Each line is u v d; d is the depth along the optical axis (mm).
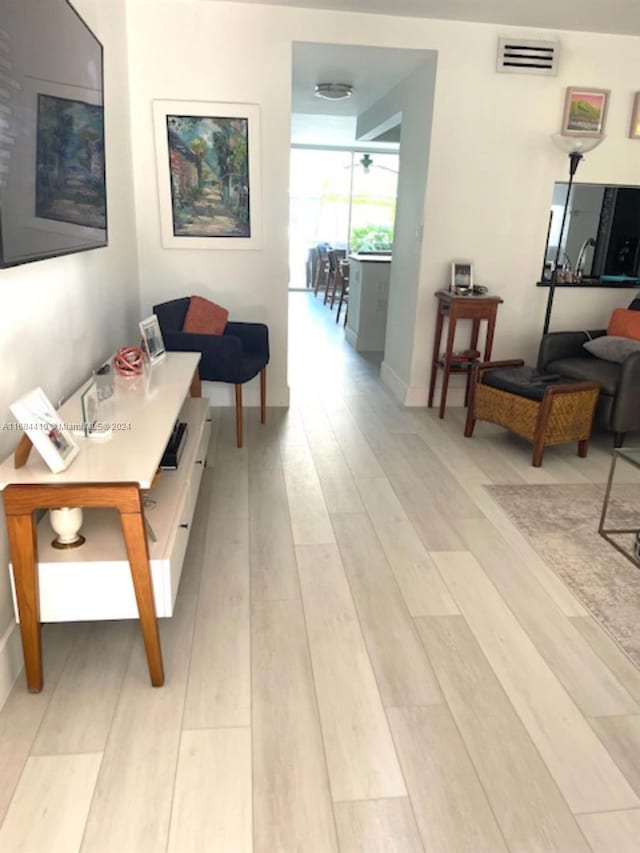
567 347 3980
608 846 1330
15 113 1514
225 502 2840
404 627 2018
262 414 3904
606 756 1559
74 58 2045
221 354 3299
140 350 2541
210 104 3639
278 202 3885
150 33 3500
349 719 1640
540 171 4059
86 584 1647
